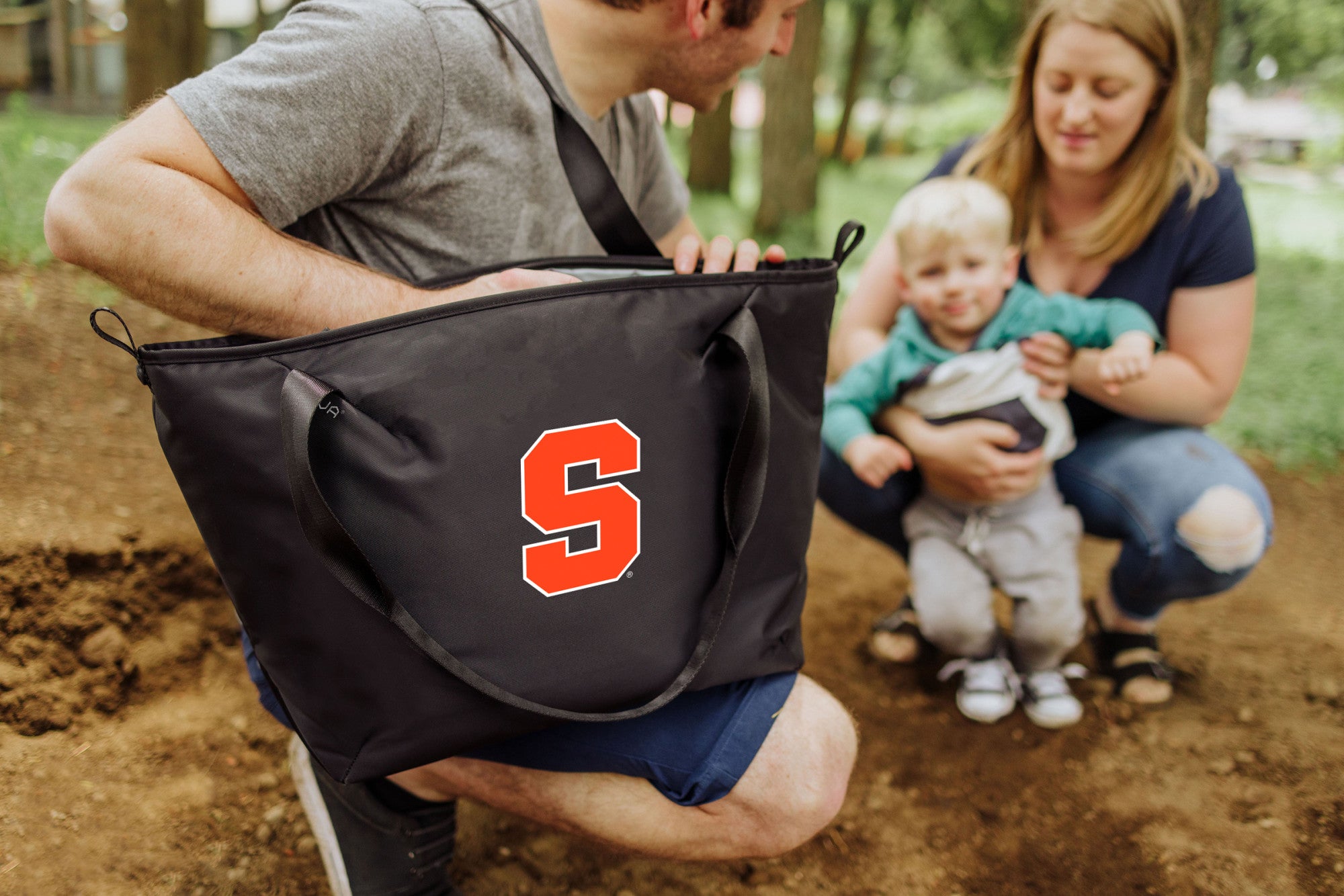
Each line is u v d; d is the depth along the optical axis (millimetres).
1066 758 2111
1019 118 2160
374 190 1357
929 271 2047
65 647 1949
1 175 4121
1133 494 2137
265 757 1930
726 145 12586
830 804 1385
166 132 1161
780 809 1352
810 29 9625
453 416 1096
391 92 1261
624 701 1196
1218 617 2689
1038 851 1869
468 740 1171
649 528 1192
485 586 1114
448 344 1101
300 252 1212
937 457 2070
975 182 2068
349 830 1511
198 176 1173
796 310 1308
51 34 19875
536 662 1146
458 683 1134
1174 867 1808
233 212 1169
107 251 1138
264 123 1188
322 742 1175
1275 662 2457
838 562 3004
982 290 2025
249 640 1206
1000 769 2086
